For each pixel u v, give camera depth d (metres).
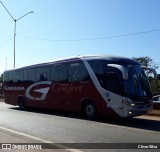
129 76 15.96
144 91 16.20
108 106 16.20
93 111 17.19
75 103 18.38
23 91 23.72
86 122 16.06
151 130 13.46
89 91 17.31
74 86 18.45
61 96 19.55
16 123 15.36
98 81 16.83
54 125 14.76
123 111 15.54
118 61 16.20
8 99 25.73
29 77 23.09
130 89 15.70
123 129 13.70
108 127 14.27
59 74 19.86
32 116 18.91
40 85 21.72
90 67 17.42
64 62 19.47
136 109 15.49
